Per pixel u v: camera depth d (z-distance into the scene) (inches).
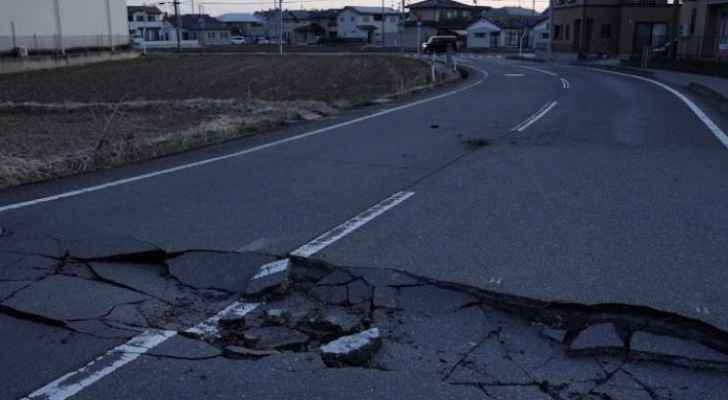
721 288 173.5
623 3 1844.2
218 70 1561.3
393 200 272.2
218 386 132.1
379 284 180.4
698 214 246.5
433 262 195.3
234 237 222.1
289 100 786.2
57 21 1878.7
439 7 3996.1
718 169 328.5
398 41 3791.8
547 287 175.0
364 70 1460.4
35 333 155.5
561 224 235.1
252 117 560.7
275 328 159.6
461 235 222.5
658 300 165.5
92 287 183.2
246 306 171.5
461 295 173.6
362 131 478.6
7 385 133.0
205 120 578.6
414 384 132.3
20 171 328.2
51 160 361.4
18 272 193.2
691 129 469.4
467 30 3641.7
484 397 127.6
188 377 135.6
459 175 322.7
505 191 287.9
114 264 202.4
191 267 196.5
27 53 1684.3
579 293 170.7
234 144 426.3
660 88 847.7
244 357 144.3
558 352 145.7
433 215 248.8
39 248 213.2
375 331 153.9
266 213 252.8
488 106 649.0
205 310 169.3
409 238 219.5
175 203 270.7
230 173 332.2
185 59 2143.2
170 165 356.5
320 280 186.4
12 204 271.0
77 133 507.5
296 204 266.7
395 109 625.9
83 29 2014.0
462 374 136.3
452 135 456.1
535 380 134.0
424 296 173.3
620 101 687.1
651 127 482.9
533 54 2475.4
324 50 3024.1
